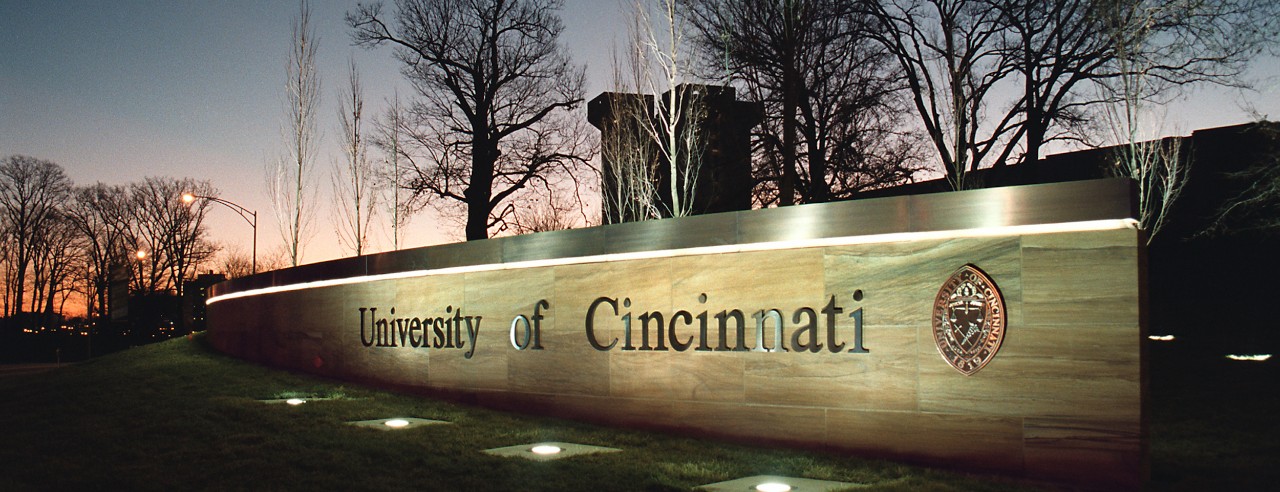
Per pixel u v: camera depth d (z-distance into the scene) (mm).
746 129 31078
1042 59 28672
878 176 29938
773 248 10133
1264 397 13711
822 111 30141
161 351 25109
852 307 9383
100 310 70312
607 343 11766
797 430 9727
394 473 8656
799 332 9766
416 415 12750
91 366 23844
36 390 17906
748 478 8258
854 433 9289
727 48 27625
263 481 8328
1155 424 11922
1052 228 8172
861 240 9391
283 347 19797
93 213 71812
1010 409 8281
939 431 8695
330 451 9805
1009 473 8258
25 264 70500
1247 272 25516
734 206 31328
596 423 11820
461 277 14203
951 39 28438
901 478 8102
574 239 12305
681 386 10867
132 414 13062
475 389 13773
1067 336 8039
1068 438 7973
